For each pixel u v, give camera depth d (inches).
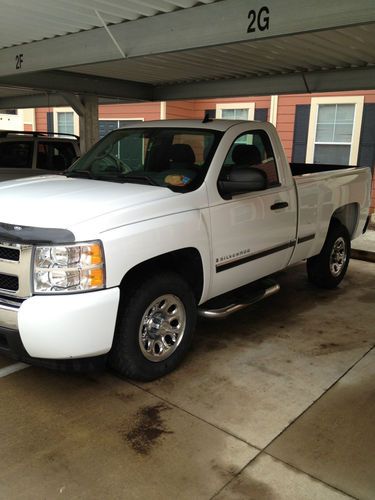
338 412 129.6
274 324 190.1
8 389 138.5
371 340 176.4
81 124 354.0
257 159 175.8
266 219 172.6
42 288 118.2
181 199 143.2
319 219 207.3
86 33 213.5
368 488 102.0
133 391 138.3
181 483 102.6
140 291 133.6
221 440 116.9
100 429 120.3
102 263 119.9
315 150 476.7
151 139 175.6
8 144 316.2
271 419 125.8
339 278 238.8
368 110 441.7
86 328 118.6
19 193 143.6
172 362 147.0
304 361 158.6
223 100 530.3
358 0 142.6
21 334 117.2
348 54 258.8
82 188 147.8
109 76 347.6
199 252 146.6
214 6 170.2
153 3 172.4
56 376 146.2
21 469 105.6
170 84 381.7
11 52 254.1
